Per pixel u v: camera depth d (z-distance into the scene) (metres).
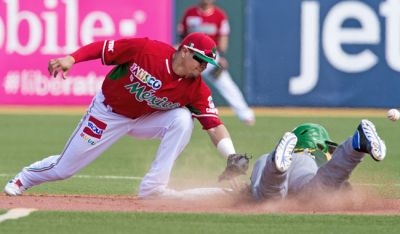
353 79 60.25
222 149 25.11
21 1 59.16
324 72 60.28
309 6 59.84
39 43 59.50
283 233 20.38
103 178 33.00
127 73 23.97
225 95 51.25
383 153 21.95
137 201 25.31
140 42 23.88
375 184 30.30
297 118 56.12
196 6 58.28
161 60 23.75
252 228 20.88
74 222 21.42
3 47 59.59
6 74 59.94
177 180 33.00
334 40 59.94
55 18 59.16
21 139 45.75
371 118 56.50
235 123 54.00
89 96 60.28
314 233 20.42
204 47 23.52
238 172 24.16
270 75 60.69
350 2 59.56
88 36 59.09
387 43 59.78
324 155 25.00
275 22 60.28
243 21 60.53
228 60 60.75
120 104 24.45
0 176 32.97
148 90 24.00
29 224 21.17
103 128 24.80
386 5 59.50
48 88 60.25
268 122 54.19
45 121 53.97
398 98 60.25
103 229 20.70
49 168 25.36
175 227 20.95
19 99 60.28
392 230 20.81
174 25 60.19
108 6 59.25
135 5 59.59
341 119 55.62
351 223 21.50
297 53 60.34
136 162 38.19
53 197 25.88
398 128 51.66
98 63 60.12
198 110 25.11
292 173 23.91
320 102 60.59
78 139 24.92
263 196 23.41
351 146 22.20
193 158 39.47
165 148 25.05
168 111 24.95
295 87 60.62
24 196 25.77
